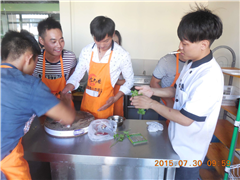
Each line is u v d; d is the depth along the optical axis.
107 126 1.21
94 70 1.56
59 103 0.77
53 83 1.74
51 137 1.15
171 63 1.72
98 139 1.12
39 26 1.49
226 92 1.81
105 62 1.53
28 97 0.73
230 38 2.27
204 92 0.88
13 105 0.72
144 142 1.11
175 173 1.15
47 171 1.32
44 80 1.71
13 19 3.68
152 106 1.00
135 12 3.09
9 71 0.75
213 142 2.04
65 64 1.72
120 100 2.12
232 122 2.11
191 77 1.00
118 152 1.01
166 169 1.05
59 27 1.51
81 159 0.98
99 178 1.14
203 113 0.90
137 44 3.20
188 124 0.93
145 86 1.29
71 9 3.10
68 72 1.78
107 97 1.61
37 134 1.18
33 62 0.88
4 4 3.55
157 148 1.06
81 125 1.18
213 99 0.89
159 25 3.12
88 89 1.62
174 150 1.03
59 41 1.52
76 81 1.60
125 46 3.22
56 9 3.71
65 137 1.13
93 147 1.05
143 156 0.98
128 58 1.57
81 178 1.14
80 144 1.08
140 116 2.64
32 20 3.75
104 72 1.54
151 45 3.20
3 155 0.79
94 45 1.55
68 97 0.98
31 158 1.01
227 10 2.33
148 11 3.08
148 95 1.28
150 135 1.21
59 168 1.14
